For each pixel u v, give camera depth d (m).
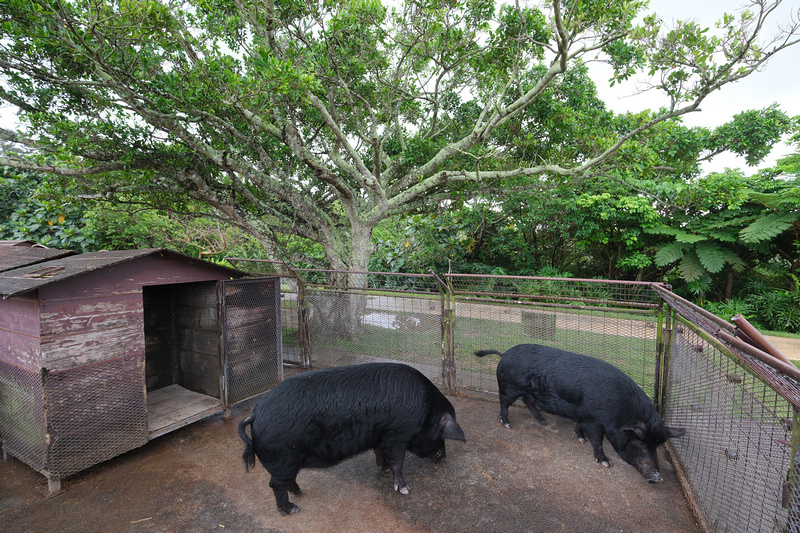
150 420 3.87
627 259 11.88
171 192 7.27
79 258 3.56
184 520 2.70
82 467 3.10
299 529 2.59
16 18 4.55
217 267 4.20
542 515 2.69
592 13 5.38
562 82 9.96
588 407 3.18
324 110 6.05
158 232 10.48
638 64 5.97
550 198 11.48
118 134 6.16
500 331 4.88
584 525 2.58
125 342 3.36
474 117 9.05
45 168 5.93
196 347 4.59
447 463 3.39
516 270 13.96
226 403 4.34
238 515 2.75
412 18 6.12
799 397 1.46
